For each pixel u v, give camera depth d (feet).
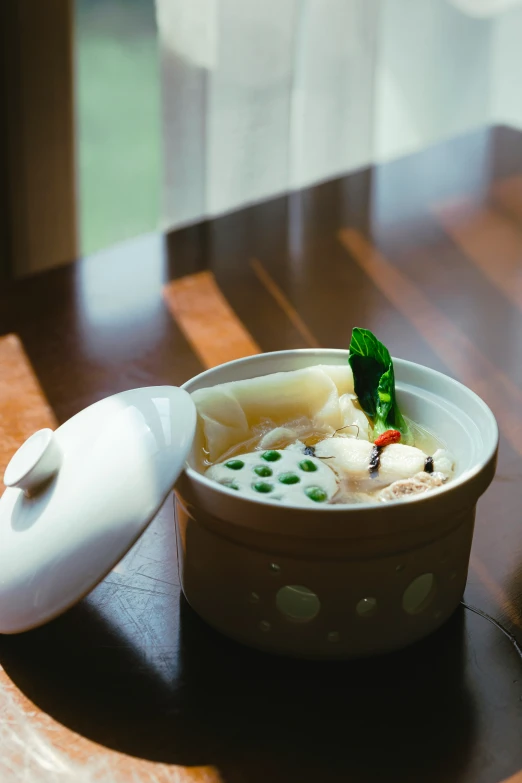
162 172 5.51
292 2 5.34
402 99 7.01
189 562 2.29
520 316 3.40
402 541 2.14
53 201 5.85
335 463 2.34
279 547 2.14
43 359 3.17
